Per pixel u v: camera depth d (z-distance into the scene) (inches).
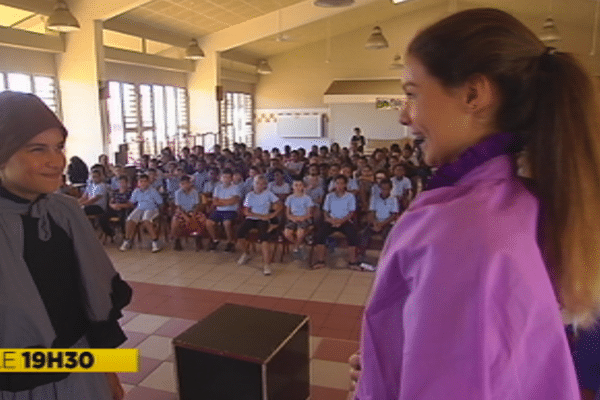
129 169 278.1
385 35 520.4
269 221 201.5
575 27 475.8
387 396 22.4
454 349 18.2
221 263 203.0
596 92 21.6
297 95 563.8
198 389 83.0
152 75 388.2
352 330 137.3
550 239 21.6
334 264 200.1
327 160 324.8
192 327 88.0
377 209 200.1
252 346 80.9
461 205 20.0
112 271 52.4
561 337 19.4
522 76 21.5
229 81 516.7
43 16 271.1
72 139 296.8
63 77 293.0
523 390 19.0
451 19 22.3
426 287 19.0
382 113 537.6
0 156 41.9
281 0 357.1
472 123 22.4
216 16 359.9
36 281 44.3
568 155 21.1
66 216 47.8
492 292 18.3
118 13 280.5
